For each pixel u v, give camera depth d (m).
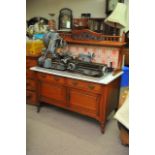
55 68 2.51
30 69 2.74
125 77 2.73
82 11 3.46
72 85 2.42
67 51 2.86
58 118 2.75
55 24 3.69
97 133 2.40
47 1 3.83
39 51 2.92
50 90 2.68
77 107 2.49
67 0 3.58
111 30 2.83
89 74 2.24
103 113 2.30
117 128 2.51
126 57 2.84
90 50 2.80
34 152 2.03
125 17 2.59
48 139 2.26
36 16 4.07
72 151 2.07
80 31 2.73
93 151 2.07
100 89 2.22
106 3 3.12
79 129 2.48
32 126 2.53
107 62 2.71
